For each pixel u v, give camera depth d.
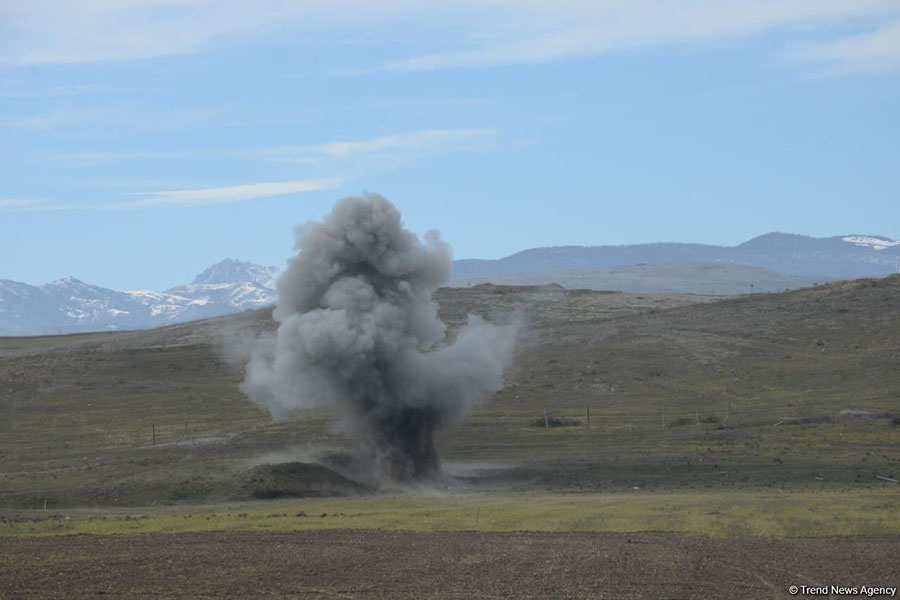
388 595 47.31
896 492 83.69
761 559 55.72
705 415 136.38
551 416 140.12
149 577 51.97
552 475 102.38
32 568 54.56
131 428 139.88
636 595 47.00
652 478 98.31
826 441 115.06
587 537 64.25
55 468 113.44
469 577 51.38
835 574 51.59
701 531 65.62
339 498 91.25
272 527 70.50
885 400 140.00
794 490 88.31
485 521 71.62
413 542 62.81
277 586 49.62
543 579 50.69
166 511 85.38
